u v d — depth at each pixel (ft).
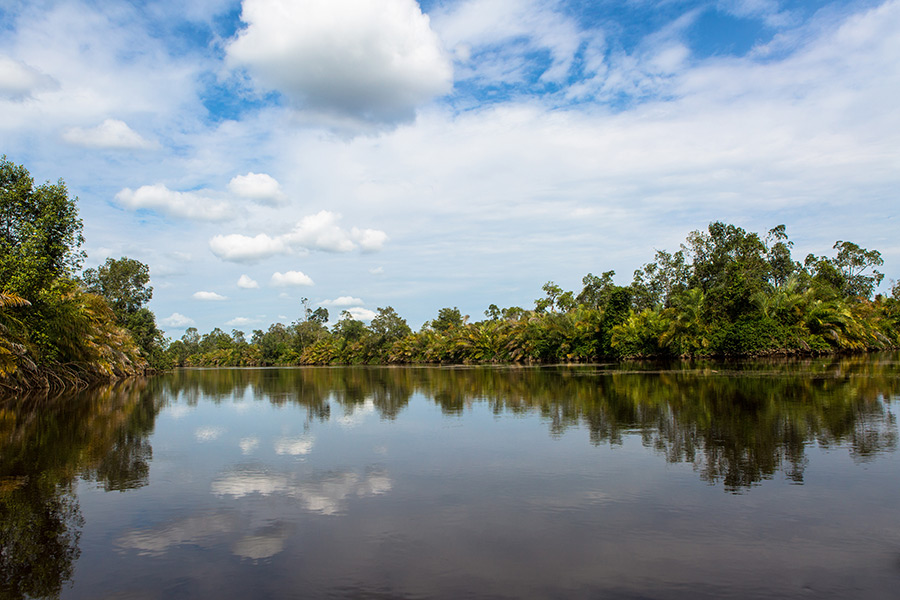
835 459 28.91
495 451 33.58
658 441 34.96
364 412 56.75
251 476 28.86
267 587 15.57
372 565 16.90
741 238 194.90
